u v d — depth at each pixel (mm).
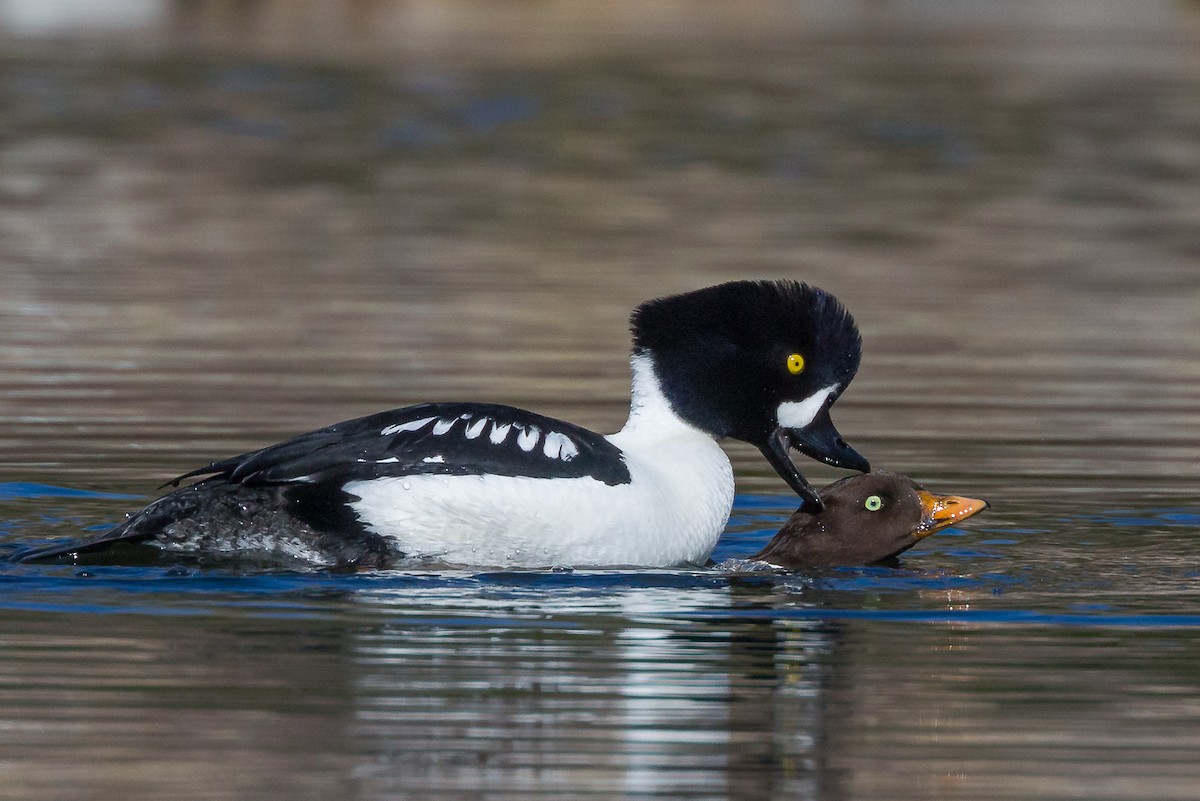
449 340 17734
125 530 10078
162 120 31938
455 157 29500
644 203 25969
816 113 33875
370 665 8594
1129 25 49750
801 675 8594
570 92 35625
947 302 20047
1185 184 27953
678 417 11117
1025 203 26438
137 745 7613
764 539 11789
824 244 23172
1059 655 8930
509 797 7168
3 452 13320
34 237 22734
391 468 10133
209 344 17375
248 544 10062
